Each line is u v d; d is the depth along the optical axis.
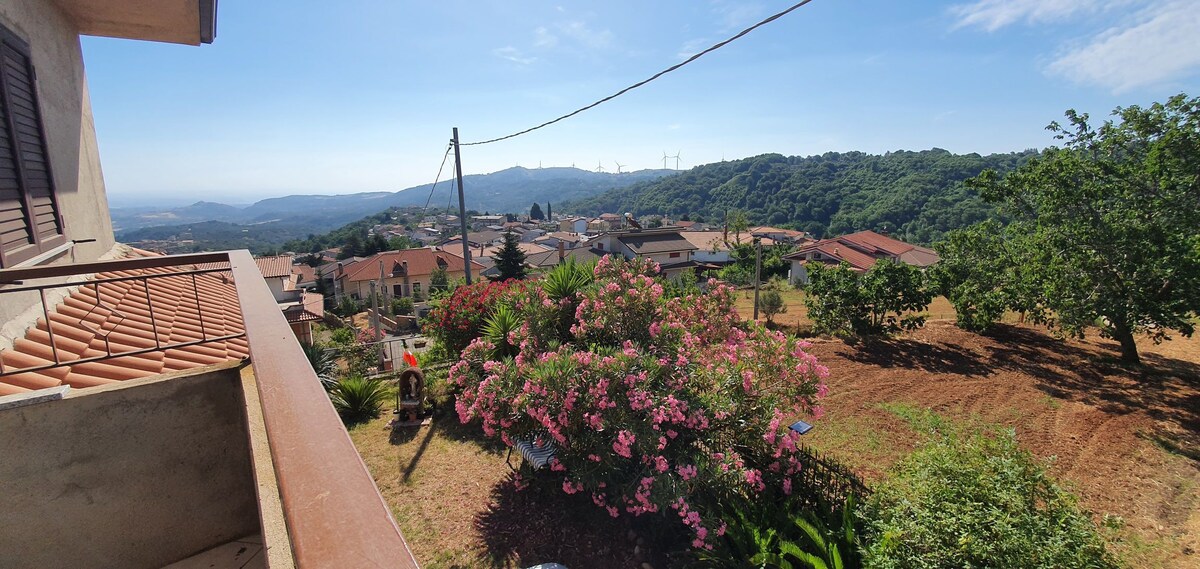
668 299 7.50
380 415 9.22
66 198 4.82
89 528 2.54
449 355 10.09
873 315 15.23
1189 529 6.38
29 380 2.98
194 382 2.71
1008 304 14.66
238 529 2.91
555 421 5.20
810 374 6.19
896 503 4.49
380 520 0.82
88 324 3.92
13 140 3.60
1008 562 3.53
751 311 19.81
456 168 13.11
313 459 0.99
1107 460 8.06
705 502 5.47
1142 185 11.56
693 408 5.31
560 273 7.89
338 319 29.17
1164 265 10.84
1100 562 3.63
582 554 5.46
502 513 6.17
